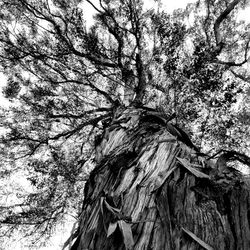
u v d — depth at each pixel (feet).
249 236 4.60
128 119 10.69
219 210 5.10
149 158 6.86
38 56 17.19
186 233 4.72
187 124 10.62
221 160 5.96
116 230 5.08
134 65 17.35
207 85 9.55
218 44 16.05
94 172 7.83
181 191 5.40
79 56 17.30
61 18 16.56
